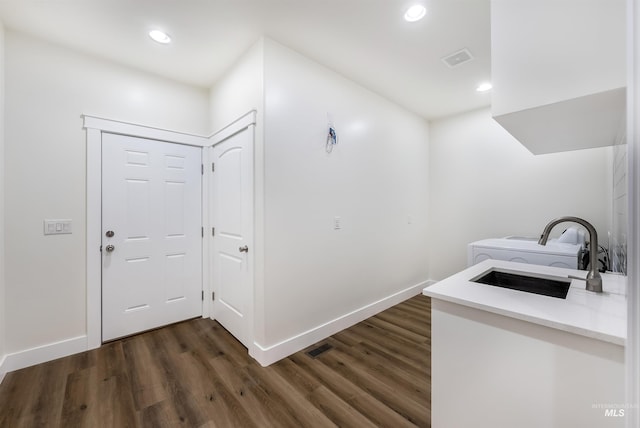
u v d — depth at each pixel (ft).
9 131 6.49
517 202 10.77
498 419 3.54
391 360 7.11
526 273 5.14
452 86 9.67
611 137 5.04
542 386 3.20
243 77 7.61
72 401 5.54
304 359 7.14
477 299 3.73
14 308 6.58
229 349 7.60
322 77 8.21
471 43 7.21
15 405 5.42
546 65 3.50
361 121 9.57
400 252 11.49
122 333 8.14
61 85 7.16
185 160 9.27
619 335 2.68
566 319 3.06
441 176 12.87
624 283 4.25
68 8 5.88
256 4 5.82
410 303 11.35
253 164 7.19
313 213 8.01
